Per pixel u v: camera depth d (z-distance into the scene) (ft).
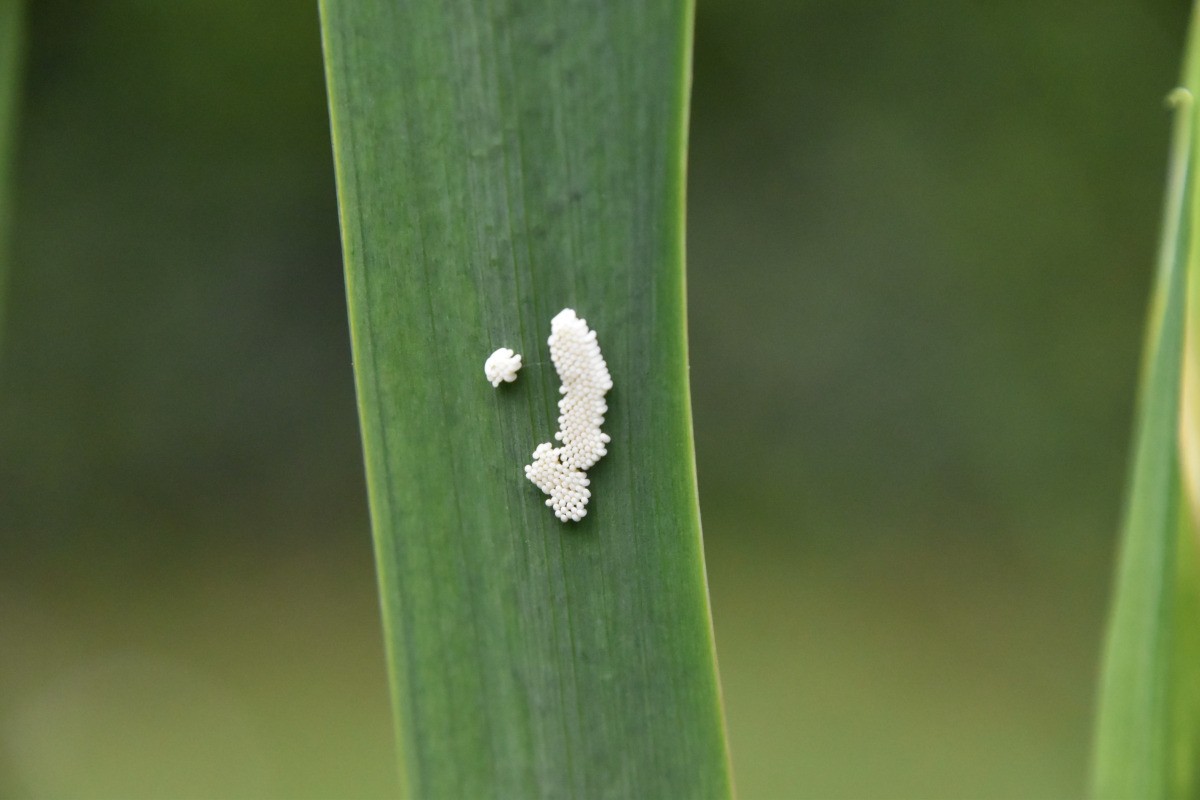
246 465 4.48
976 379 4.28
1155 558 1.20
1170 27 4.20
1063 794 3.19
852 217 4.39
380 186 1.14
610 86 1.14
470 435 1.16
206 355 4.46
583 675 1.16
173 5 4.29
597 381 1.15
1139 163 4.24
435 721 1.17
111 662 3.77
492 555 1.16
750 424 4.42
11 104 1.24
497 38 1.14
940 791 3.19
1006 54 4.29
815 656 3.71
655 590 1.16
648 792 1.16
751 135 4.46
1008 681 3.64
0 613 3.99
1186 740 1.22
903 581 4.05
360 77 1.14
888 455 4.32
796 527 4.26
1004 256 4.31
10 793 3.18
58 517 4.30
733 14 4.40
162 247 4.41
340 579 4.23
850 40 4.37
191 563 4.29
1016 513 4.17
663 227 1.14
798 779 3.22
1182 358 1.18
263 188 4.47
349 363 4.54
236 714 3.52
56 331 4.32
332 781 3.21
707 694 1.15
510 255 1.15
